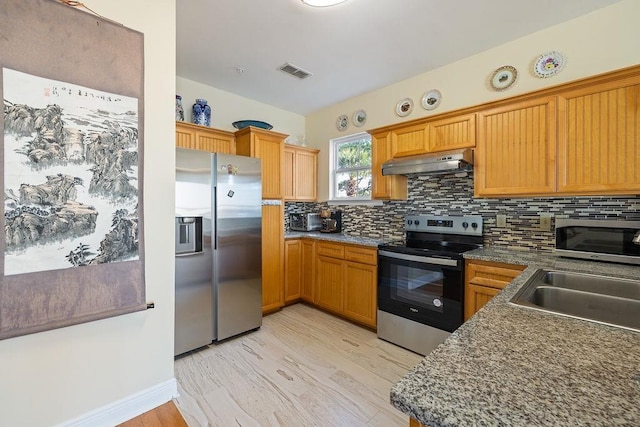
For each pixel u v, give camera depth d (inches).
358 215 143.6
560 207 88.0
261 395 72.6
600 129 72.5
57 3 52.8
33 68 50.6
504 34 92.0
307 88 133.6
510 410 18.6
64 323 54.4
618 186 70.1
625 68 67.6
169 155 69.2
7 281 49.2
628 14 76.7
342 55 104.9
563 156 77.7
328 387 76.0
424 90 118.4
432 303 91.7
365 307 112.3
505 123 87.7
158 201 67.8
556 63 87.2
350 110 146.9
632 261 68.3
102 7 58.9
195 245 95.5
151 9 65.7
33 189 51.1
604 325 32.5
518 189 85.4
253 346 98.6
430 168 97.7
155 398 68.0
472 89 104.7
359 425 63.2
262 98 145.4
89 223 56.8
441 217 110.7
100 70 57.5
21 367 52.6
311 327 114.7
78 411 58.4
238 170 105.1
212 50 101.6
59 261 53.8
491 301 41.3
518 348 27.2
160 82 67.4
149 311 67.2
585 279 59.9
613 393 20.3
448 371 23.2
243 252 106.7
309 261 137.5
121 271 60.7
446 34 91.8
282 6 78.7
